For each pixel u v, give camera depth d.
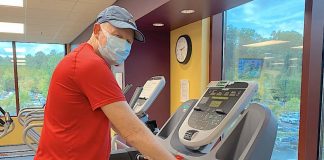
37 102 7.21
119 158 1.88
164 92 4.00
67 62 1.13
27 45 7.16
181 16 2.99
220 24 3.23
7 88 6.91
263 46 2.71
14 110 6.97
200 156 1.43
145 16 2.97
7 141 6.34
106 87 1.08
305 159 2.08
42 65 7.33
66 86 1.11
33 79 7.21
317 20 2.01
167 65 4.00
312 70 2.04
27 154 5.63
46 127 1.21
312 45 2.02
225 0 2.37
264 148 1.26
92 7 4.01
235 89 1.46
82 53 1.15
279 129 2.52
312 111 2.06
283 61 2.47
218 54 3.25
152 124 2.33
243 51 2.99
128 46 1.32
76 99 1.11
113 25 1.21
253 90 1.40
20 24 5.14
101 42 1.26
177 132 1.71
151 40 3.90
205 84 3.27
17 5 3.85
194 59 3.38
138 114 2.19
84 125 1.13
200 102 1.62
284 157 2.46
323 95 2.08
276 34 2.55
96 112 1.13
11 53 6.96
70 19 4.77
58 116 1.15
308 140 2.07
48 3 3.76
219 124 1.33
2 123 3.97
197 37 3.30
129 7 3.42
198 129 1.41
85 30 5.73
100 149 1.17
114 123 1.10
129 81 3.80
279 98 2.52
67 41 7.22
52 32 5.98
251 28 2.87
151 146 1.09
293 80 2.36
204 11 2.75
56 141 1.15
